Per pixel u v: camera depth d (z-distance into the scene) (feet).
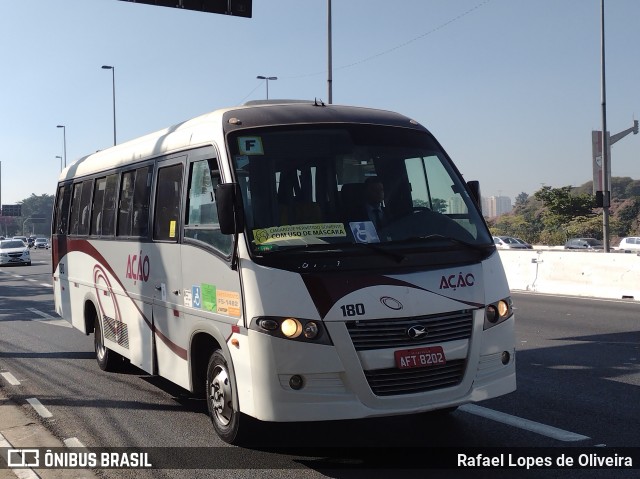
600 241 166.50
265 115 19.63
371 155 19.43
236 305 17.51
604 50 89.51
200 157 20.02
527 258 67.41
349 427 21.08
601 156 90.12
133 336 25.95
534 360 31.12
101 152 32.22
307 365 16.11
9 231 544.21
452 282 17.42
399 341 16.53
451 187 20.20
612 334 38.17
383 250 17.15
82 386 28.17
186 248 20.63
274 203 17.85
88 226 31.94
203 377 20.84
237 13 45.34
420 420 21.65
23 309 57.41
